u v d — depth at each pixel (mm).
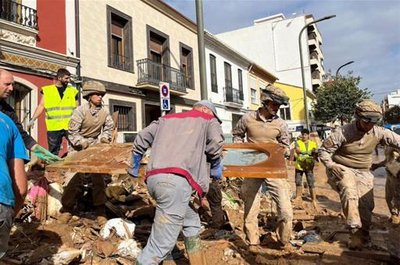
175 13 19391
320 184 12094
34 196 4629
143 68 16531
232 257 4129
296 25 50188
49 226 4488
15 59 10453
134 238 4523
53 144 6879
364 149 4566
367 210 4547
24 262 3588
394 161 5781
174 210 3016
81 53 13086
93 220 4926
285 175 3447
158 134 3307
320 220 6270
